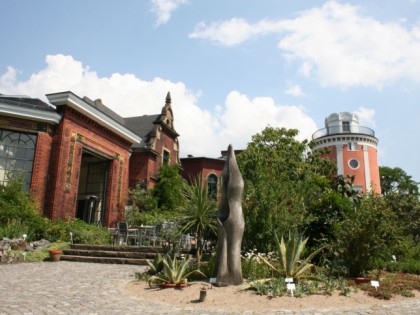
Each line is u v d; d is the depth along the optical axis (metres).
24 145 17.72
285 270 8.62
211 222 11.80
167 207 23.36
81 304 6.72
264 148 25.64
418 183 49.19
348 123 43.19
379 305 7.13
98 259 13.04
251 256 10.08
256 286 7.83
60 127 18.34
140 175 25.66
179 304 7.03
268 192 12.64
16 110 17.25
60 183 17.88
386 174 50.12
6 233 14.02
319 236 13.02
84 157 22.88
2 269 10.65
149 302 7.12
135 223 20.47
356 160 40.94
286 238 11.94
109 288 8.33
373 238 9.68
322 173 29.80
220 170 36.91
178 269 8.70
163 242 14.62
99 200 22.34
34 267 11.27
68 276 9.80
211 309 6.65
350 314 6.36
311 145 29.64
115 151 22.58
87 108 19.52
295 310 6.61
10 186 15.98
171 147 29.31
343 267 9.84
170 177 25.30
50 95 18.36
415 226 25.16
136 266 12.21
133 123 29.70
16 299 6.87
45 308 6.30
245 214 12.19
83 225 17.88
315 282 8.30
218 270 8.46
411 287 8.95
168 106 29.44
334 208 13.47
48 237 15.73
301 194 13.66
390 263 12.27
